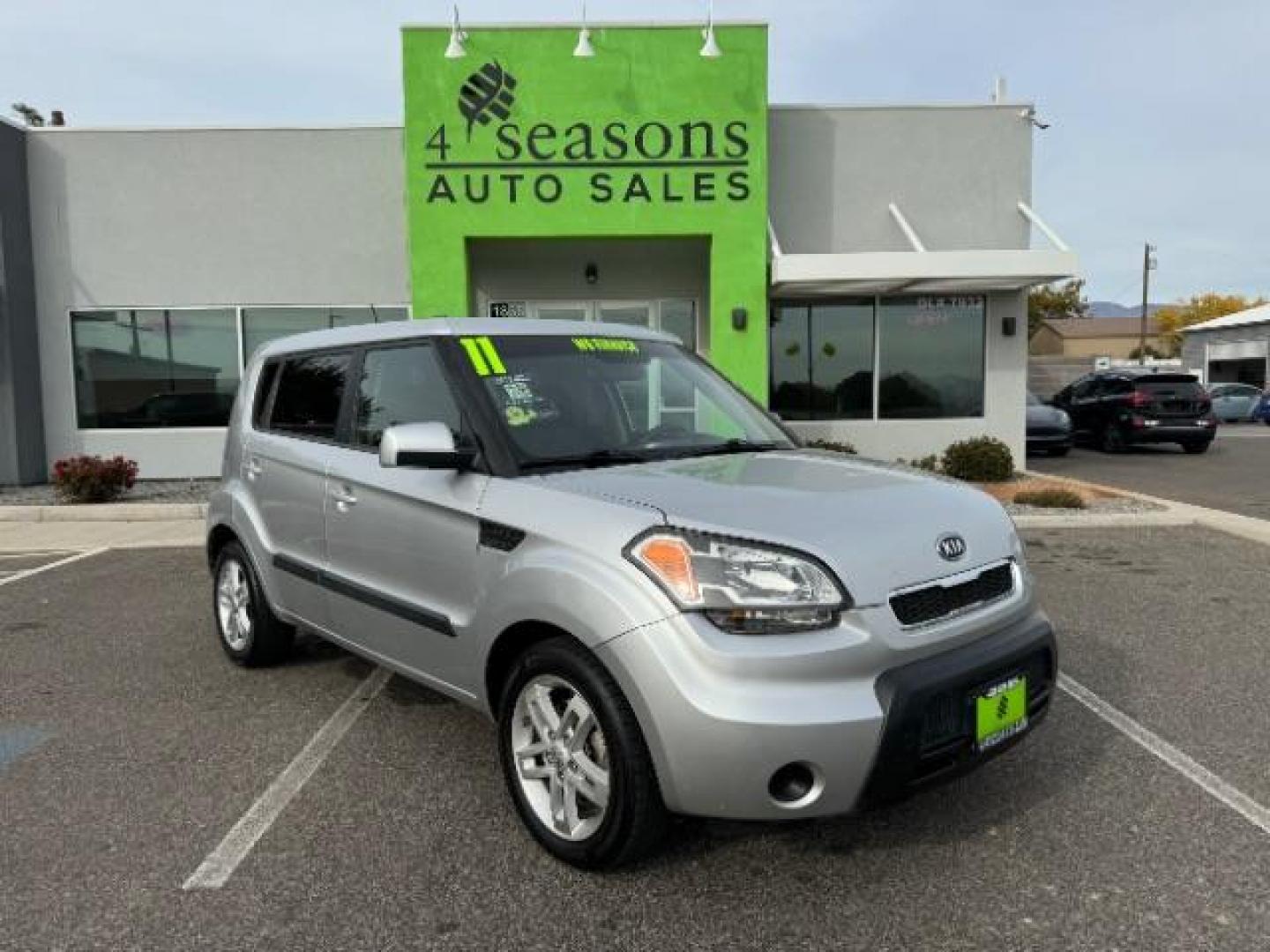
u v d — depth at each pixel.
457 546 3.40
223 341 13.53
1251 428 28.56
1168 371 19.66
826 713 2.59
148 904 2.85
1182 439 18.52
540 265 14.17
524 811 3.16
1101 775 3.68
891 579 2.79
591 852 2.92
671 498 3.01
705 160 12.18
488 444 3.42
